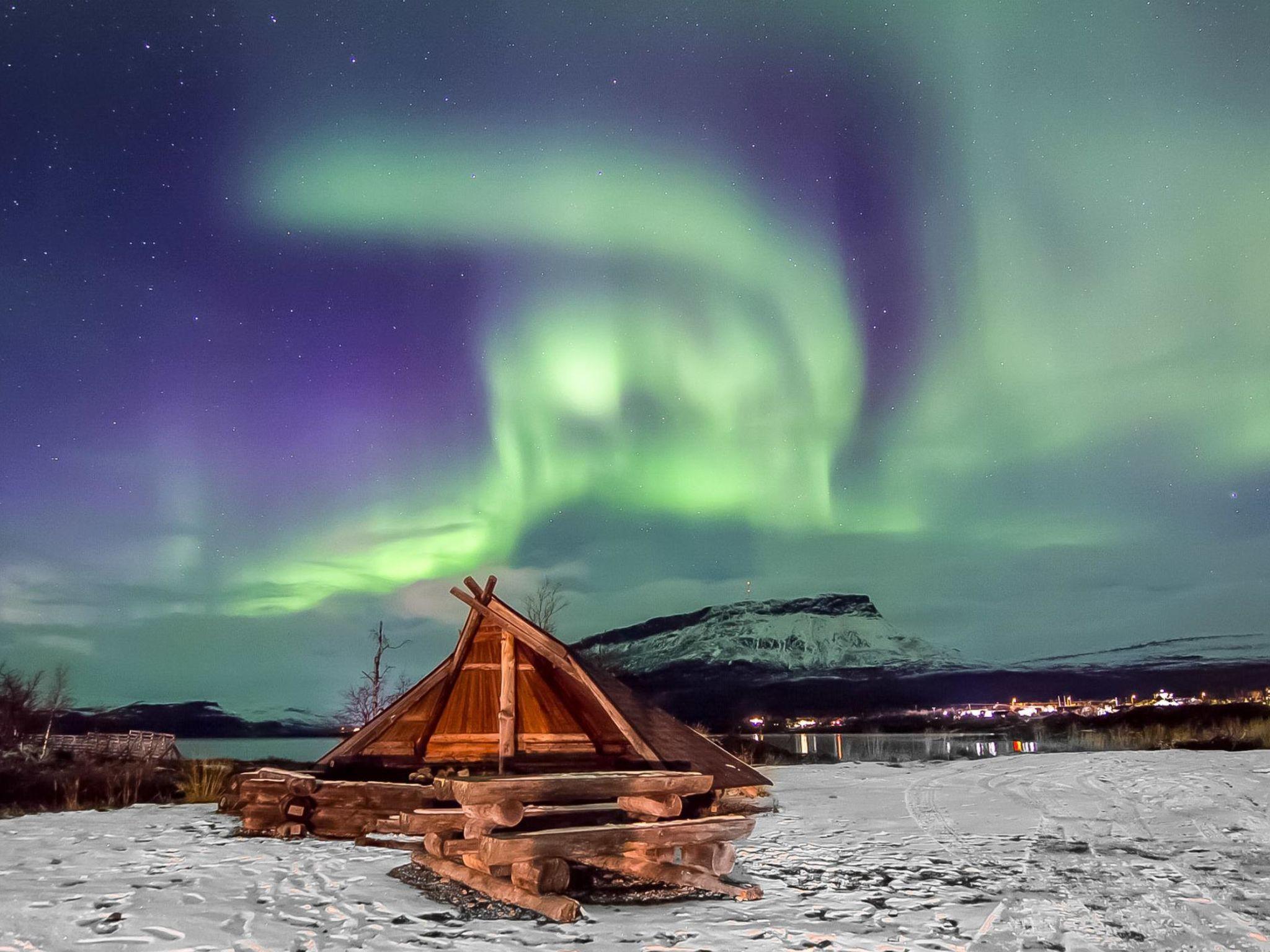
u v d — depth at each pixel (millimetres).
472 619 12242
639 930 6582
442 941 6316
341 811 11695
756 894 7660
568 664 11594
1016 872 8789
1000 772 18844
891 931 6508
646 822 8297
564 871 7531
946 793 15781
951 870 8961
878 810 13914
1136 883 8219
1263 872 8703
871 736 75188
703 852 8266
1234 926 6617
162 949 6203
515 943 6250
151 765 21406
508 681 11281
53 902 7660
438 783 8148
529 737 11703
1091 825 11766
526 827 7973
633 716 12109
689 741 13062
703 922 6809
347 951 6090
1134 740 30609
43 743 25141
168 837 11945
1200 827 11406
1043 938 6289
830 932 6484
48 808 16078
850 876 8664
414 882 8453
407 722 12805
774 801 15156
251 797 12367
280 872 9047
